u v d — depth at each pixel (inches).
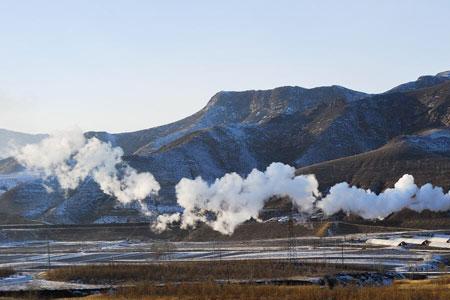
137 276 7790.4
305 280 7081.7
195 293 5753.0
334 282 6943.9
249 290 5689.0
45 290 6692.9
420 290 5285.4
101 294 6166.3
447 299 4822.8
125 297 5723.4
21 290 6732.3
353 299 5093.5
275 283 6894.7
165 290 5959.6
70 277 7854.3
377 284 6850.4
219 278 7524.6
